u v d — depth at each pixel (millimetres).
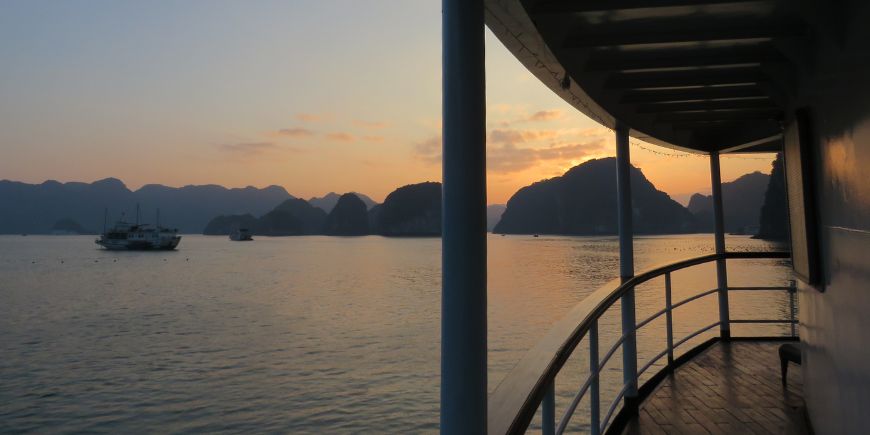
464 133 834
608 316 29641
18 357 23953
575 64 2314
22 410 17156
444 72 868
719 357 3967
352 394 17844
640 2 1803
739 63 2389
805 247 2264
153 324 32125
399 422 15250
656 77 2670
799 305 2791
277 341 26766
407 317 33906
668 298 3576
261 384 19328
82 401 18000
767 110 3260
